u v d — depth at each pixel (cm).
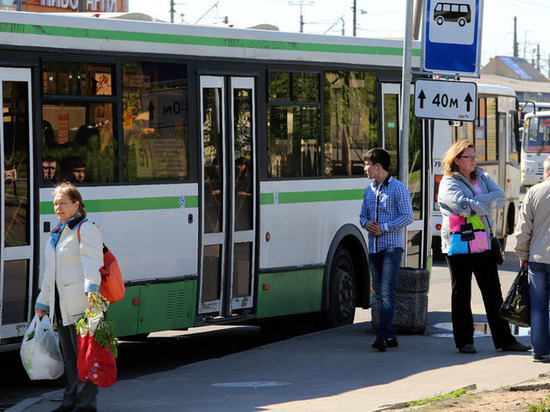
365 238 2658
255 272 2347
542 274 1948
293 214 2441
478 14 2395
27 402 1709
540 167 8262
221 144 2275
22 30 1895
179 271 2175
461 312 2100
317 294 2509
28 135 1892
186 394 1775
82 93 1995
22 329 1872
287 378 1911
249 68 2336
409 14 2417
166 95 2155
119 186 2050
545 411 1498
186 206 2186
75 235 1554
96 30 2025
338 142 2567
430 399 1617
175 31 2175
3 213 1836
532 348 2069
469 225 2067
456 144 2066
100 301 1534
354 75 2602
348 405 1627
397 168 2703
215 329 2834
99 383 1538
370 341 2300
